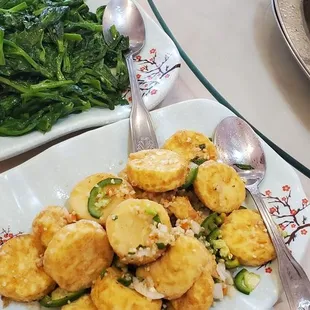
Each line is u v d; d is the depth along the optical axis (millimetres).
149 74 374
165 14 425
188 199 288
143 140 315
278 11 390
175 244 245
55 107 341
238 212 284
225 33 414
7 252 257
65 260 243
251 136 324
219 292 255
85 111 349
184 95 370
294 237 280
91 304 249
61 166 301
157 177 270
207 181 284
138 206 253
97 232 248
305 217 289
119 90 372
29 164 294
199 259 242
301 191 301
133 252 245
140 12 407
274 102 369
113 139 317
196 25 419
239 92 373
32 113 345
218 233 275
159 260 248
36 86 345
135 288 245
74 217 270
